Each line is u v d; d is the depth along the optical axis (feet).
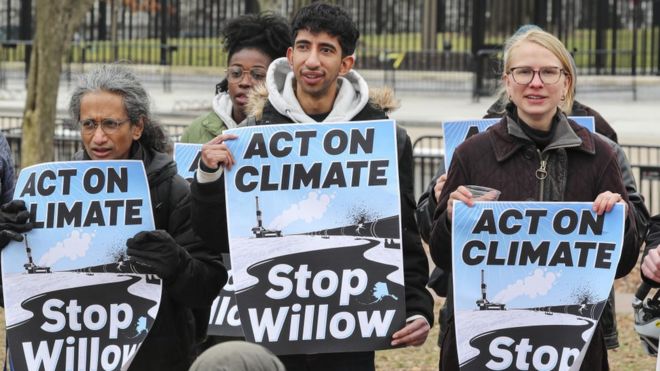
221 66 177.78
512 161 29.25
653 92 157.69
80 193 29.32
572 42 157.48
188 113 140.67
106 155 29.63
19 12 189.78
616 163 29.37
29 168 29.58
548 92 28.68
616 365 52.95
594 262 28.45
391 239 30.19
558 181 29.04
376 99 32.48
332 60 31.01
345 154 30.50
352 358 30.73
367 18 179.83
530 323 28.55
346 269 30.14
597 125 40.09
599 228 28.45
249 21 40.93
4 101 163.43
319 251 30.14
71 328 28.99
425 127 131.13
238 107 41.19
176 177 30.30
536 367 28.50
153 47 180.34
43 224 29.25
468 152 29.60
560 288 28.55
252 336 29.86
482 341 28.66
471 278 28.68
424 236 32.78
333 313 30.01
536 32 29.19
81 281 29.07
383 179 30.40
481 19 158.20
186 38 184.34
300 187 30.30
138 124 29.76
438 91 164.45
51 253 29.17
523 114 29.17
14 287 29.09
